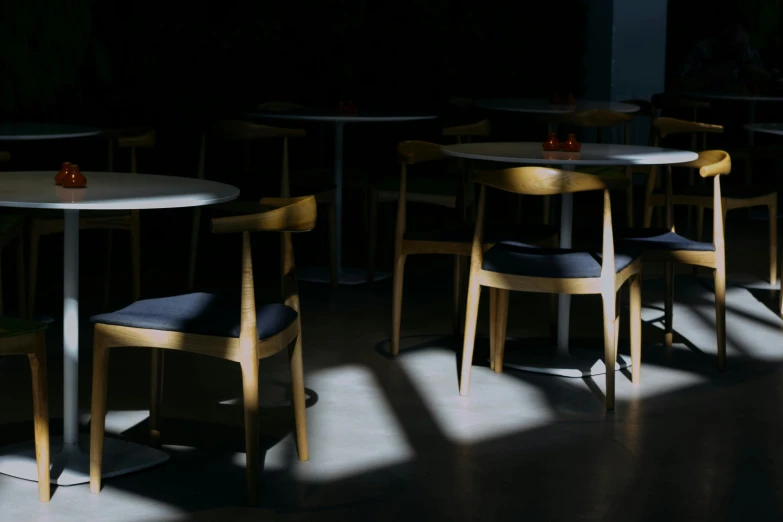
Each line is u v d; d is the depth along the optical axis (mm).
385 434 3734
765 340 5105
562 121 6238
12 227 4656
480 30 8992
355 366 4562
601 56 9844
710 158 4684
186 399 4070
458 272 5012
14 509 3049
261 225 3018
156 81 7320
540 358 4668
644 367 4617
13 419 3793
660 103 7906
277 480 3301
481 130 5973
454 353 4797
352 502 3145
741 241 7832
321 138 7527
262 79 7824
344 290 6074
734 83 9031
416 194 6082
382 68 8609
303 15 8000
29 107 6688
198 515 3031
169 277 6266
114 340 3141
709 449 3637
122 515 3023
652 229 4867
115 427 3742
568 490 3266
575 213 8805
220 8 7625
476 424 3857
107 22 7211
